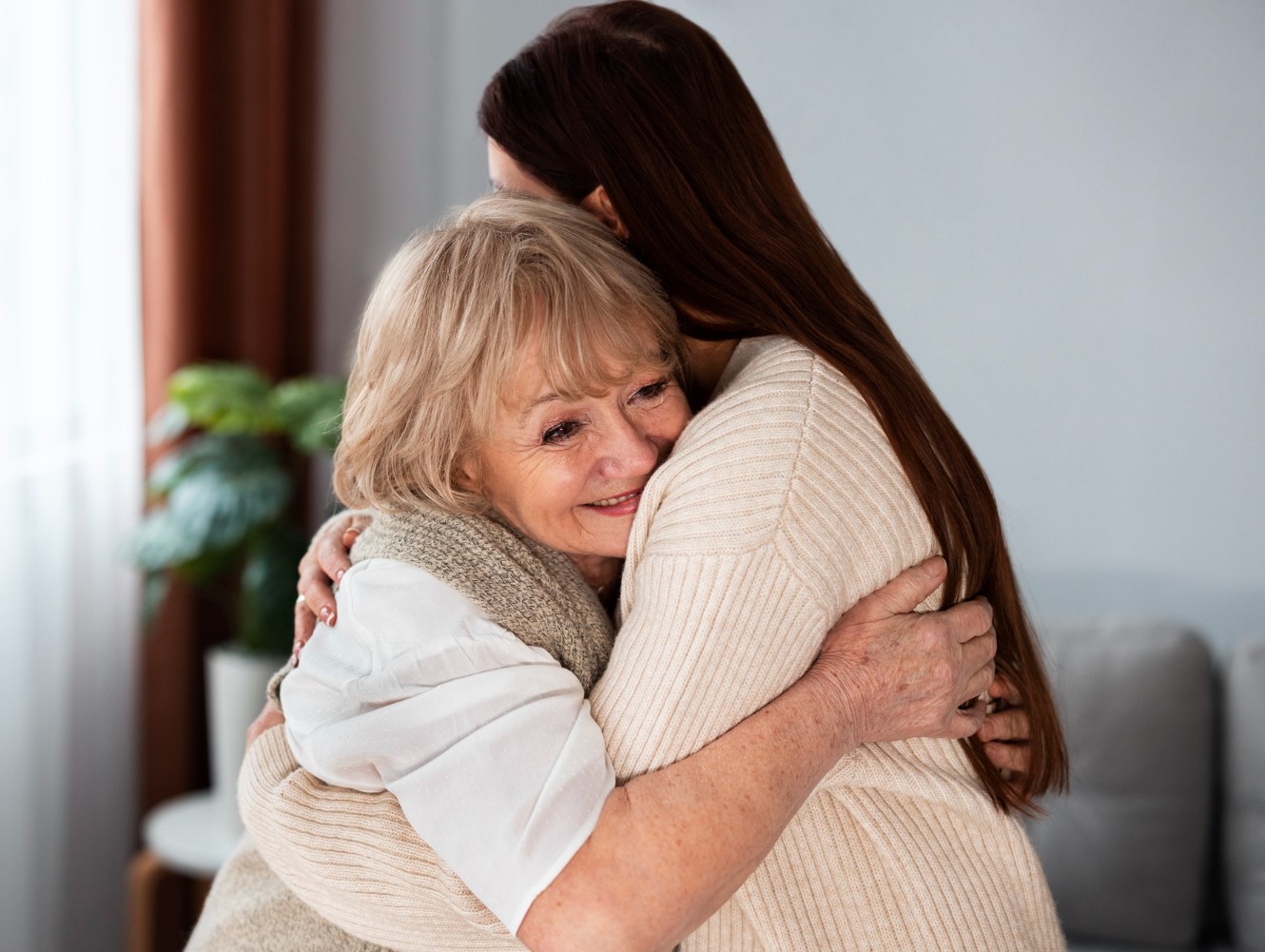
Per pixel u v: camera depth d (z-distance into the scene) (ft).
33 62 8.93
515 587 3.49
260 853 3.96
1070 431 9.71
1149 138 9.42
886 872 3.67
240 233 10.65
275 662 9.45
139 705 10.43
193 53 10.13
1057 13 9.50
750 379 3.50
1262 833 8.14
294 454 11.48
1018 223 9.70
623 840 2.96
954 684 3.54
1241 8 9.20
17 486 8.91
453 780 3.07
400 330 3.44
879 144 9.91
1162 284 9.48
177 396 9.46
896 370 3.66
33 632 9.11
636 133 3.71
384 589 3.46
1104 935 8.35
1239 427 9.42
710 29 10.12
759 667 3.25
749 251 3.68
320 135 11.48
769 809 3.08
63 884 9.60
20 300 8.91
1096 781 8.38
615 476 3.48
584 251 3.39
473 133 11.27
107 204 9.72
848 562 3.42
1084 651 8.61
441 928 3.36
